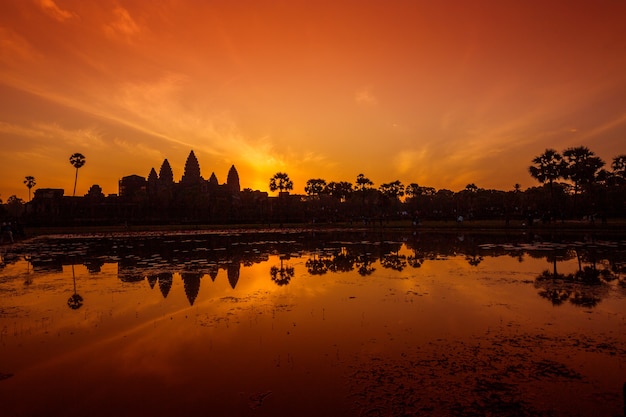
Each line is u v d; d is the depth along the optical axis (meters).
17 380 6.54
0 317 10.48
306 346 7.92
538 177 57.25
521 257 20.66
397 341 8.13
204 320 9.97
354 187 99.00
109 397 5.88
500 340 8.07
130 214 87.44
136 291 13.71
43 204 92.12
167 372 6.75
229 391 5.99
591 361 6.88
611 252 21.72
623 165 59.81
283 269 18.55
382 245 30.25
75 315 10.61
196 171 154.38
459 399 5.58
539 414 5.14
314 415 5.22
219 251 27.22
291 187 92.88
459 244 29.00
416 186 113.38
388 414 5.21
